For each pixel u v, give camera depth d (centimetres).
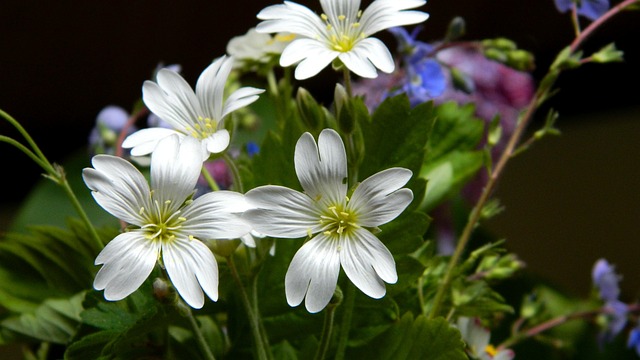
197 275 20
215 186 24
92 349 21
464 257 31
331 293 20
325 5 21
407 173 20
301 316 23
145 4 43
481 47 26
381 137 23
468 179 26
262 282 23
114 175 20
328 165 20
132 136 21
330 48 21
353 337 23
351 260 20
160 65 26
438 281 24
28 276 25
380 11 21
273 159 23
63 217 31
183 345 23
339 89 21
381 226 22
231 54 25
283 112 25
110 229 24
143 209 20
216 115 21
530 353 31
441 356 22
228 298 24
